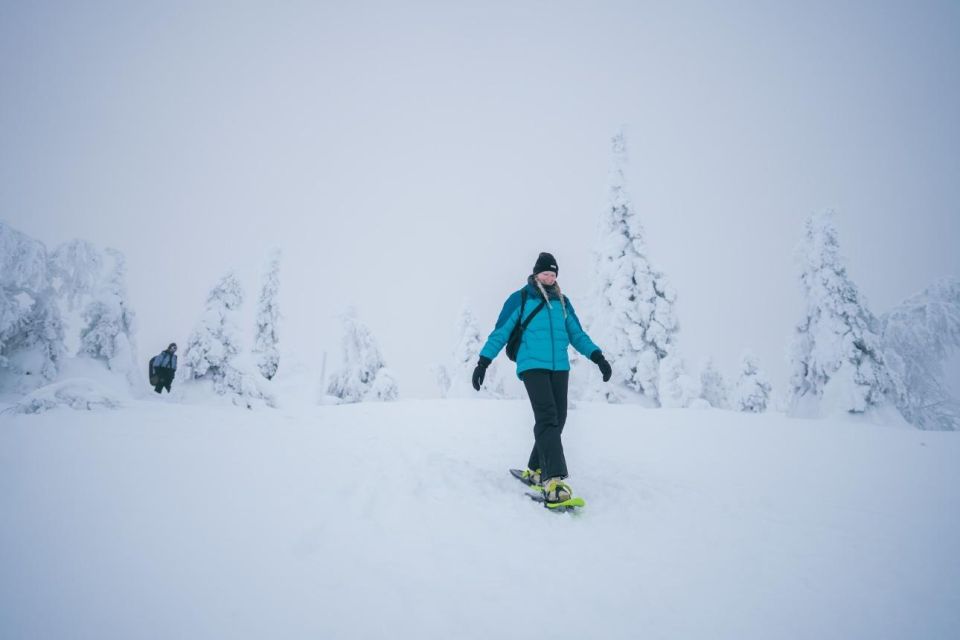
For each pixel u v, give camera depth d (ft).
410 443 15.19
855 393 43.98
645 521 8.89
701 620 5.35
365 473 10.31
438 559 6.51
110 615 4.43
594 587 6.04
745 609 5.65
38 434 11.35
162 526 6.49
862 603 5.90
